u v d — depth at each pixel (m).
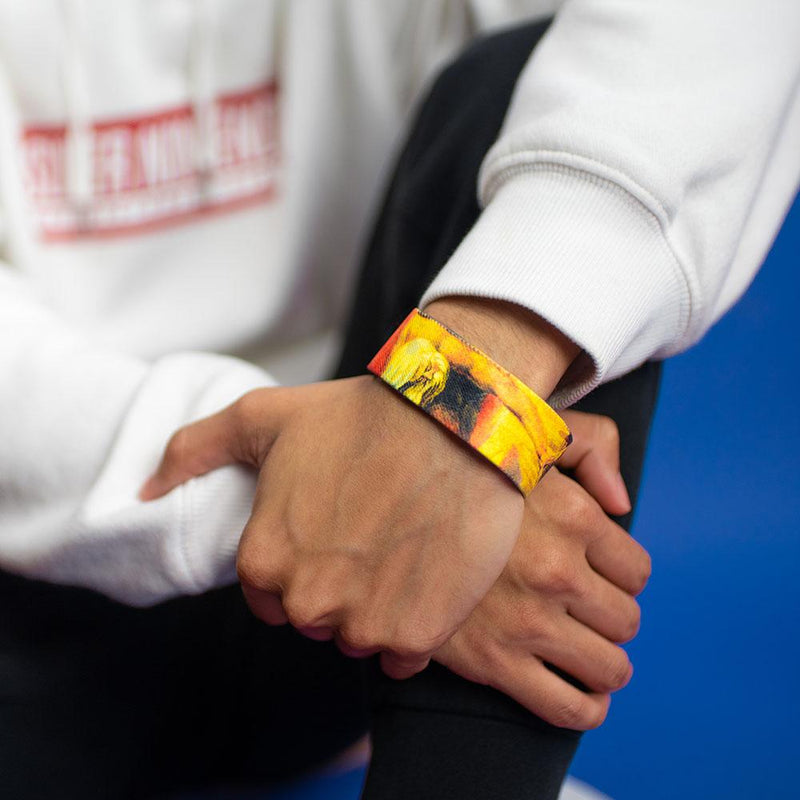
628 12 0.65
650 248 0.60
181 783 0.85
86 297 1.05
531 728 0.63
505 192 0.63
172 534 0.65
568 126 0.60
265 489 0.60
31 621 0.78
